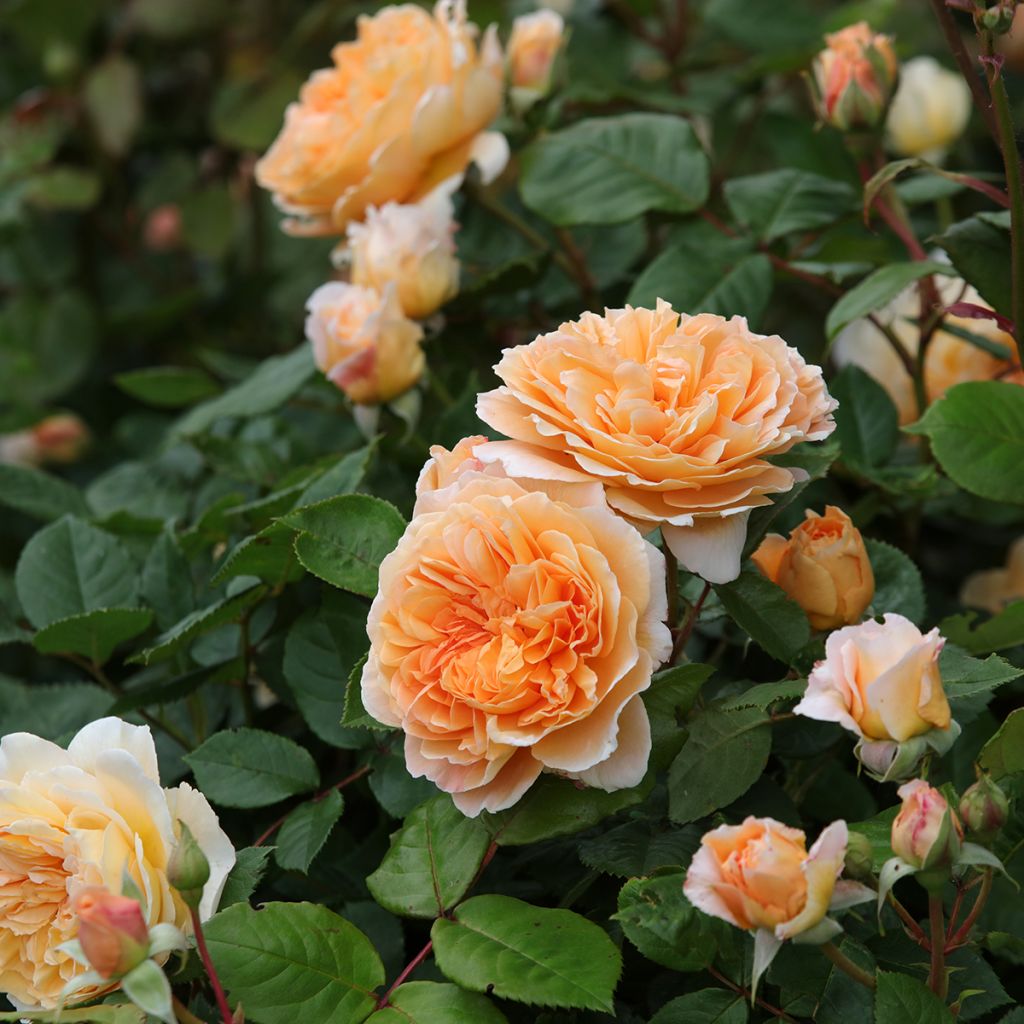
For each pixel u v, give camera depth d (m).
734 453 0.80
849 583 0.86
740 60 1.38
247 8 1.63
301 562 0.86
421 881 0.82
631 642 0.78
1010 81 1.33
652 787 0.82
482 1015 0.79
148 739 0.84
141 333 1.57
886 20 1.34
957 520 1.11
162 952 0.79
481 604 0.80
